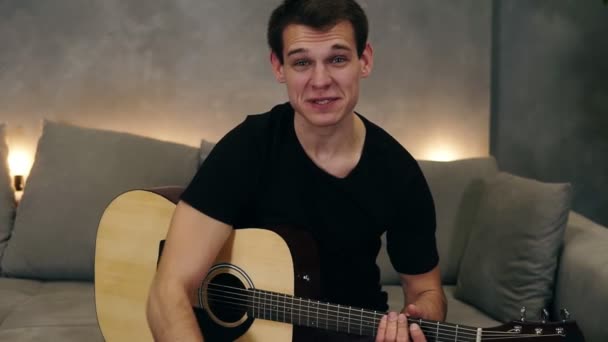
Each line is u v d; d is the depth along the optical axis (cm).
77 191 277
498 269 241
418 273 192
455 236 285
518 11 353
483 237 256
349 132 178
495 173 295
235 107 327
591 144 367
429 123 336
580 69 363
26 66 316
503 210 250
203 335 188
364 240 184
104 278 208
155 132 324
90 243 272
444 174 294
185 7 321
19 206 281
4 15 314
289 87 168
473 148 340
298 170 180
